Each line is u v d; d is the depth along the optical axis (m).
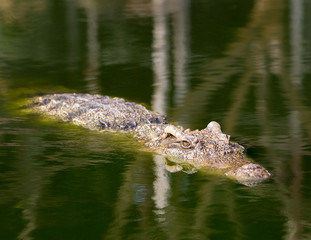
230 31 76.69
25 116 37.62
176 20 86.56
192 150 28.39
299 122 35.09
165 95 42.75
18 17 90.25
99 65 55.97
